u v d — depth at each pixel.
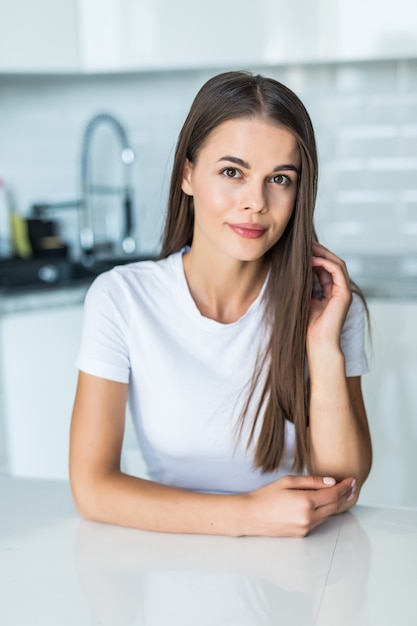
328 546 0.89
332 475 1.14
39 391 2.62
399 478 2.52
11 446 2.62
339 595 0.77
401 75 2.88
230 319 1.23
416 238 2.96
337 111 2.96
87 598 0.77
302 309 1.16
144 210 3.21
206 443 1.21
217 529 0.93
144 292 1.22
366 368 1.28
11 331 2.54
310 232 1.13
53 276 2.90
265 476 1.24
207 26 2.66
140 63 2.74
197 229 1.20
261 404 1.20
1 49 2.75
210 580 0.81
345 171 2.99
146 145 3.17
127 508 0.96
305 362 1.22
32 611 0.75
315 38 2.58
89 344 1.17
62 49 2.76
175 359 1.20
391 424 2.50
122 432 1.14
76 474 1.05
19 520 0.99
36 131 3.27
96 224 3.24
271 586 0.79
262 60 2.64
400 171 2.94
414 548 0.88
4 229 3.06
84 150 3.04
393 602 0.75
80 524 0.97
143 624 0.72
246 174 1.04
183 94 3.11
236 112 1.02
